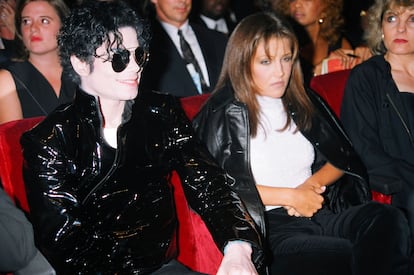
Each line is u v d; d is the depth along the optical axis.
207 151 2.08
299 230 2.39
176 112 2.04
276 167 2.40
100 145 1.85
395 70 2.82
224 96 2.39
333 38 3.57
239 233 1.87
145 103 1.97
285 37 2.34
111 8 1.81
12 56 3.00
